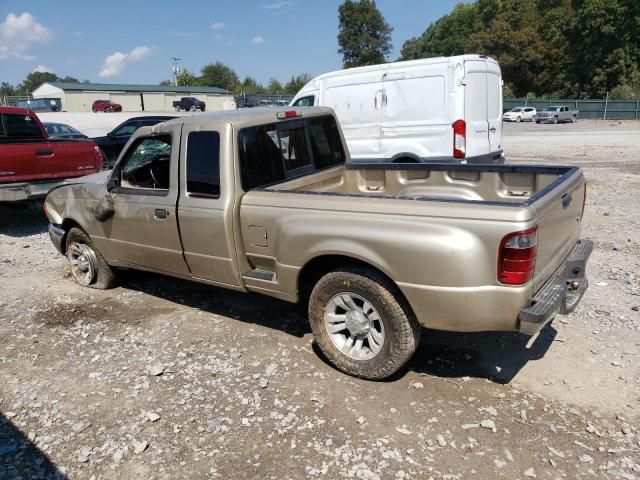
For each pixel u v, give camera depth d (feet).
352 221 11.61
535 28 219.00
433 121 29.71
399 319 11.51
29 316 17.07
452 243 10.37
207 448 10.38
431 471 9.52
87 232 18.21
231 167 13.48
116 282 19.21
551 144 71.05
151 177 15.81
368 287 11.68
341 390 12.11
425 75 29.58
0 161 25.77
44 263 23.00
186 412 11.53
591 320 15.02
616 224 25.67
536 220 10.12
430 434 10.48
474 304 10.46
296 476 9.53
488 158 31.81
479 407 11.27
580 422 10.69
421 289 10.84
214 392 12.24
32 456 10.37
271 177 14.65
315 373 12.89
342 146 18.06
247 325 15.78
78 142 29.35
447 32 300.20
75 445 10.65
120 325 16.15
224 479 9.57
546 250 11.04
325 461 9.87
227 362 13.58
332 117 17.57
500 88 32.78
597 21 185.78
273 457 10.03
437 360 13.28
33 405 12.06
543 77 211.82
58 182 28.32
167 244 15.35
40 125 30.22
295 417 11.18
